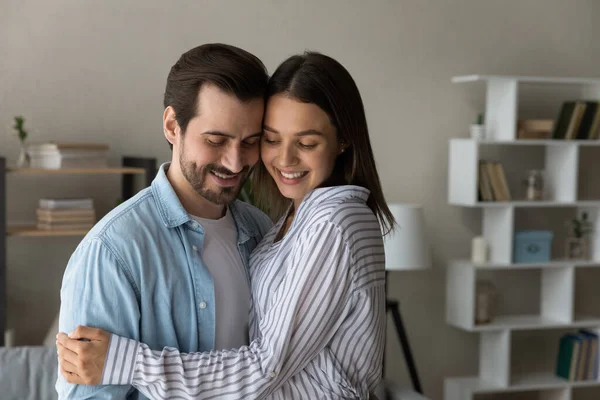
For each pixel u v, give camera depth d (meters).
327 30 4.14
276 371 1.50
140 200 1.60
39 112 3.69
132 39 3.81
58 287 3.77
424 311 4.43
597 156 4.71
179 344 1.57
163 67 3.87
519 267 4.18
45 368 2.66
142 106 3.85
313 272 1.52
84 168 3.43
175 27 3.88
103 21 3.77
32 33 3.67
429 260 3.86
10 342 3.61
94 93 3.77
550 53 4.57
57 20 3.70
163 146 3.89
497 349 4.28
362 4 4.19
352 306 1.57
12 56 3.64
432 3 4.31
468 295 4.14
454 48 4.37
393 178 4.30
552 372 4.62
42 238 3.74
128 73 3.82
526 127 4.25
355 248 1.55
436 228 4.40
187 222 1.63
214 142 1.54
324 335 1.56
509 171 4.51
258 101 1.56
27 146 3.58
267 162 1.65
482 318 4.25
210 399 1.48
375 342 1.61
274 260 1.65
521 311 4.60
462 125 4.40
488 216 4.32
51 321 3.76
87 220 3.52
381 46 4.24
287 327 1.50
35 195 3.71
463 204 4.16
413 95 4.31
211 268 1.66
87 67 3.76
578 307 4.74
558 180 4.37
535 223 4.61
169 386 1.46
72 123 3.75
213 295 1.61
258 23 4.01
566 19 4.59
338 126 1.61
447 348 4.48
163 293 1.54
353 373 1.62
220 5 3.94
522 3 4.49
